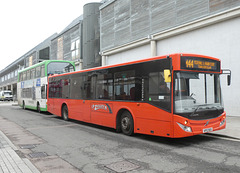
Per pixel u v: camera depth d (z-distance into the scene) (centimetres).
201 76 688
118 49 2058
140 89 756
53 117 1486
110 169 472
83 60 2678
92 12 2545
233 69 1202
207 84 700
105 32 2258
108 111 908
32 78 1923
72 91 1194
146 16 1730
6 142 709
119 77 855
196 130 643
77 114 1139
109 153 594
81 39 2867
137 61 775
